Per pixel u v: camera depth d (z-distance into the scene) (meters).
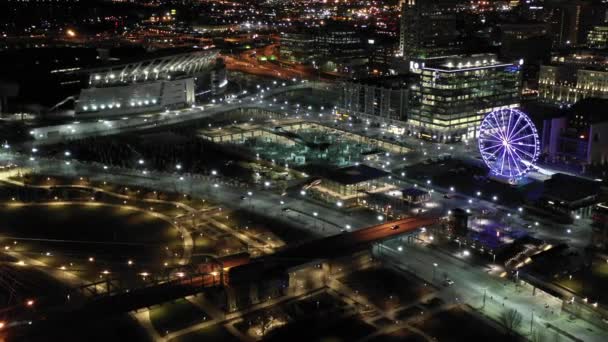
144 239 182.12
